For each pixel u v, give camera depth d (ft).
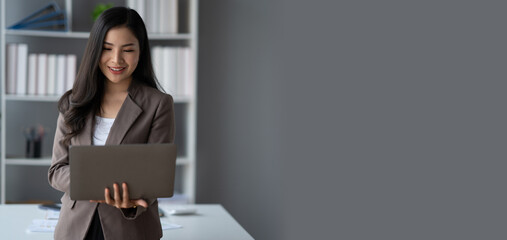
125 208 6.14
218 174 15.39
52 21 13.32
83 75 6.23
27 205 9.73
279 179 15.44
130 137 6.30
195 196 15.30
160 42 14.69
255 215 15.56
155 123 6.44
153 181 5.82
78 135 6.35
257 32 15.29
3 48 13.04
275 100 15.38
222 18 15.15
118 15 6.13
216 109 15.26
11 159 13.19
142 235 6.34
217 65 15.19
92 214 6.20
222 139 15.34
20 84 13.20
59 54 14.37
